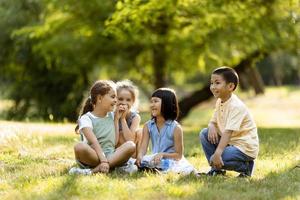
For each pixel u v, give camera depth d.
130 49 27.53
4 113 32.56
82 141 8.39
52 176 7.95
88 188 7.00
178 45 25.08
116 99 8.56
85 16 24.42
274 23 22.75
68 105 30.92
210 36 24.17
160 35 24.31
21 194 6.79
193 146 12.35
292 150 11.42
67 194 6.74
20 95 31.41
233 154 8.08
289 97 48.75
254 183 7.56
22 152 10.61
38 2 29.14
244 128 8.20
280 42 24.25
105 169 8.06
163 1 19.69
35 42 29.53
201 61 27.25
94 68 30.38
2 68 31.14
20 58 30.33
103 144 8.59
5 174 8.30
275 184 7.51
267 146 12.08
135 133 9.00
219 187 7.23
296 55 24.94
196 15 21.98
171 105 8.63
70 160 9.90
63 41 26.03
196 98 27.98
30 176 8.02
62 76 30.77
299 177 8.12
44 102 31.27
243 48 25.75
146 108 36.53
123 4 20.12
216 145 8.48
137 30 22.20
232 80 8.20
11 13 29.48
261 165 9.34
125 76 32.22
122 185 7.17
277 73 64.00
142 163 8.51
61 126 17.36
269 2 21.67
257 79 50.00
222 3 20.75
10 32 29.59
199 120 35.28
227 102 8.21
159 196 6.67
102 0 23.72
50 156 10.28
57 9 24.73
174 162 8.44
